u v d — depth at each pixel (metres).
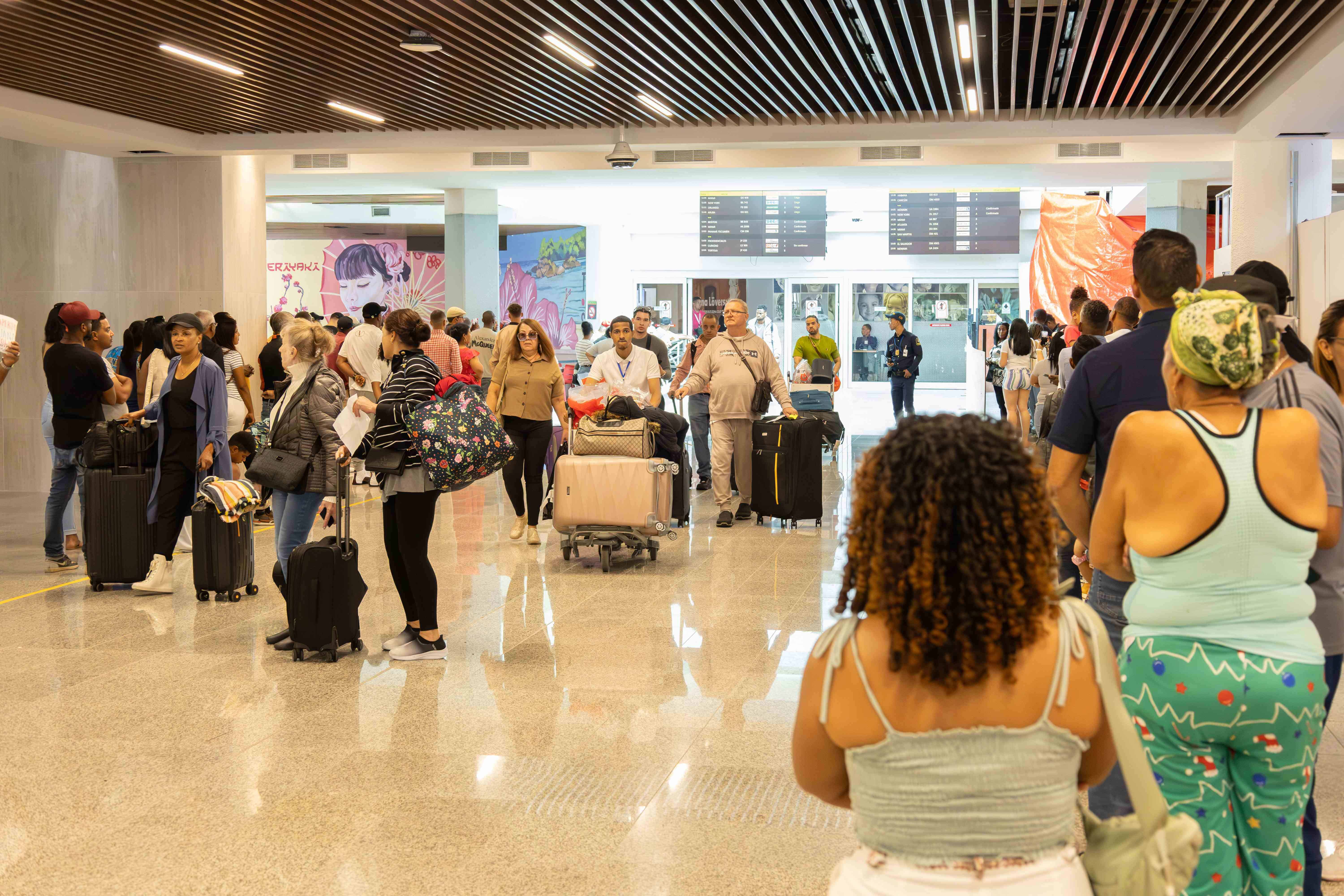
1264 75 9.34
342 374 9.51
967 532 1.35
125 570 6.55
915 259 23.58
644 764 3.80
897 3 7.82
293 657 5.16
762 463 8.83
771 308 24.06
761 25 7.82
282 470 5.64
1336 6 7.46
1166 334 2.66
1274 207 11.15
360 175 15.07
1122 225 16.53
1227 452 2.00
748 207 20.72
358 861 3.06
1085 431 2.76
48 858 3.09
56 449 7.35
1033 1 7.39
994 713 1.37
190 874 2.99
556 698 4.54
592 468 7.16
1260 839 2.10
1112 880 1.47
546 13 7.14
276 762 3.82
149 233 11.86
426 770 3.74
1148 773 1.44
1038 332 13.44
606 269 23.11
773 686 4.70
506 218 21.11
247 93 9.57
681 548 8.04
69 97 9.75
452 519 9.35
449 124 11.10
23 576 7.18
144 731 4.14
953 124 11.04
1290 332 2.75
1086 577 3.87
